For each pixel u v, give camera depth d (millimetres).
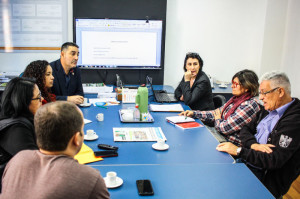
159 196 1202
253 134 2072
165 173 1413
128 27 4098
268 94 1775
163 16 4145
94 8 4051
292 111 1687
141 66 4250
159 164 1528
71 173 901
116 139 1892
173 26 4348
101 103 2861
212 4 4324
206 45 4434
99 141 1865
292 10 4098
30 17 4074
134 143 1848
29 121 1528
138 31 4125
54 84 3029
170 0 4266
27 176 922
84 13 4051
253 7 4340
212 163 1555
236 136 2201
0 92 3414
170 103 3129
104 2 4051
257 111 2131
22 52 4164
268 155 1636
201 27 4379
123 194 1208
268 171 1703
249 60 4496
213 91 3828
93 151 1683
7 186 938
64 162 923
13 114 1499
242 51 4473
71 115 961
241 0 4328
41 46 4172
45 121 932
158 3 4113
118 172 1409
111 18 4035
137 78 4336
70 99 2779
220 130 2244
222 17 4367
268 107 1807
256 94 2225
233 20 4379
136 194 1211
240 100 2236
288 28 4195
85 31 4055
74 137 978
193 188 1276
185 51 4430
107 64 4191
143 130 2102
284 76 1756
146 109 2340
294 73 4078
